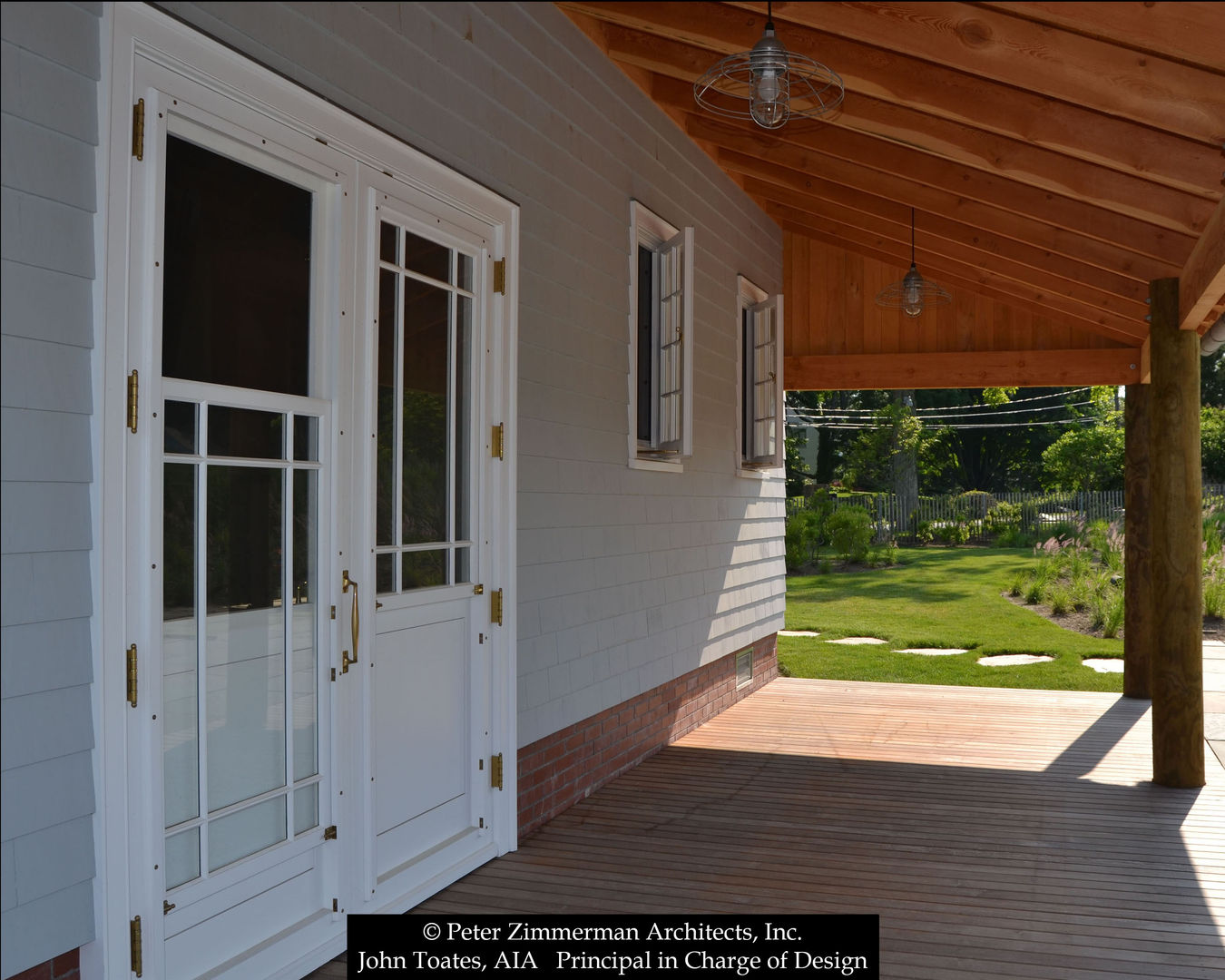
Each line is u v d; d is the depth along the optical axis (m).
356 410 3.32
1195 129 3.57
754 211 8.05
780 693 8.14
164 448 2.63
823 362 8.87
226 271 2.82
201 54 2.67
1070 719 7.07
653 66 5.25
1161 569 5.45
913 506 25.75
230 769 2.86
